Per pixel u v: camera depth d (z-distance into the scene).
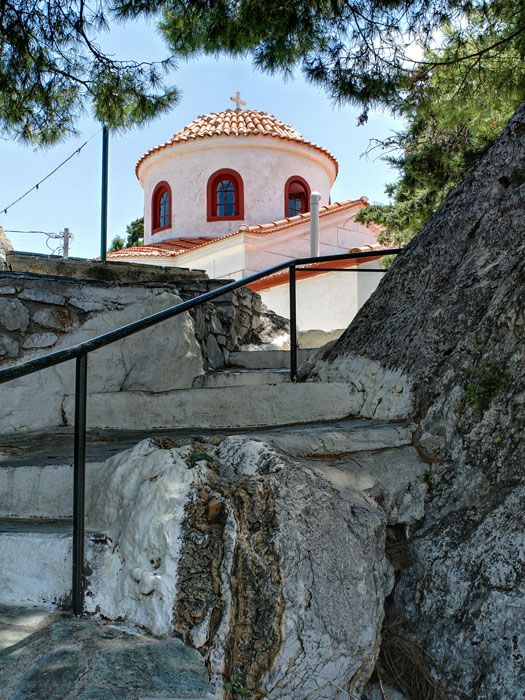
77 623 2.33
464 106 8.02
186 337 5.16
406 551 2.94
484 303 3.42
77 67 7.22
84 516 2.60
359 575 2.50
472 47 7.79
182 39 7.04
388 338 3.84
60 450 3.60
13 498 3.12
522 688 2.40
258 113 22.97
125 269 6.25
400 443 3.21
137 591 2.34
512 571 2.60
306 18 6.70
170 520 2.36
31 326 4.54
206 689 1.96
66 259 6.46
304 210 21.53
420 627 2.77
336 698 2.39
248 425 3.81
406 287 4.06
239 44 6.88
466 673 2.57
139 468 2.63
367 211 11.94
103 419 4.15
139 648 2.14
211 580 2.26
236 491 2.42
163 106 7.39
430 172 9.80
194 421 3.96
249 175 20.77
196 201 20.97
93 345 2.53
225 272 17.14
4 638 2.24
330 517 2.54
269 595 2.29
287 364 6.14
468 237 3.91
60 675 1.97
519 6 7.10
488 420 3.03
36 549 2.59
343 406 3.71
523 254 3.35
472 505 2.92
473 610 2.64
